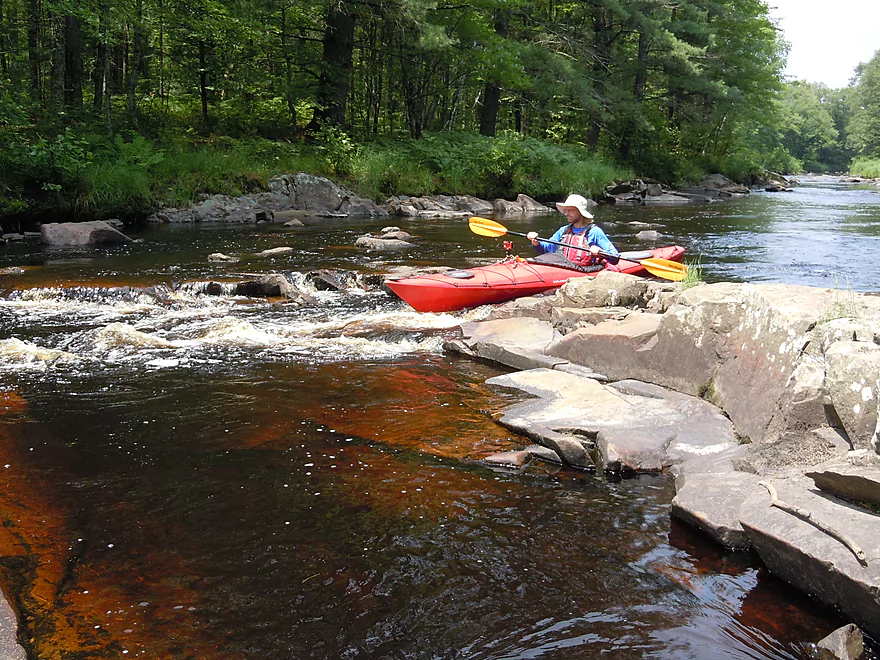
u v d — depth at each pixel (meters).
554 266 7.18
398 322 6.40
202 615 2.31
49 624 2.23
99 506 3.03
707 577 2.62
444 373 5.01
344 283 8.05
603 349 4.88
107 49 14.39
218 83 18.25
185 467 3.44
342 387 4.68
